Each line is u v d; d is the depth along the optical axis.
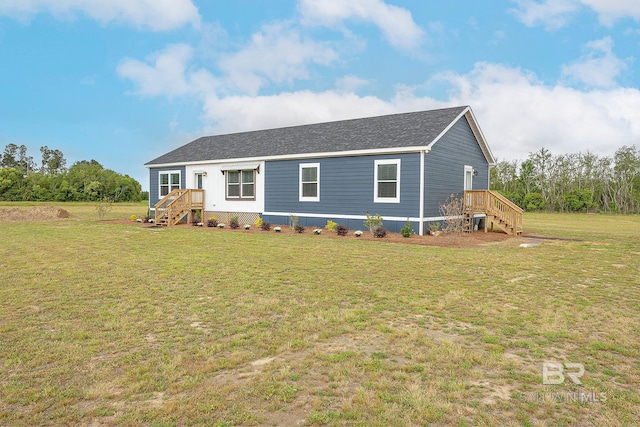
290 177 18.31
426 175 14.82
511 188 53.44
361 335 4.45
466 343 4.23
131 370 3.51
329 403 2.95
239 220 20.42
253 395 3.08
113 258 9.65
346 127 19.42
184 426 2.66
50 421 2.72
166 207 21.27
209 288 6.62
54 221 22.84
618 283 7.12
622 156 48.00
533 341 4.29
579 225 24.12
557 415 2.80
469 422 2.70
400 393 3.10
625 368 3.62
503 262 9.22
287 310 5.39
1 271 8.01
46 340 4.27
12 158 91.88
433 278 7.46
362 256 10.01
